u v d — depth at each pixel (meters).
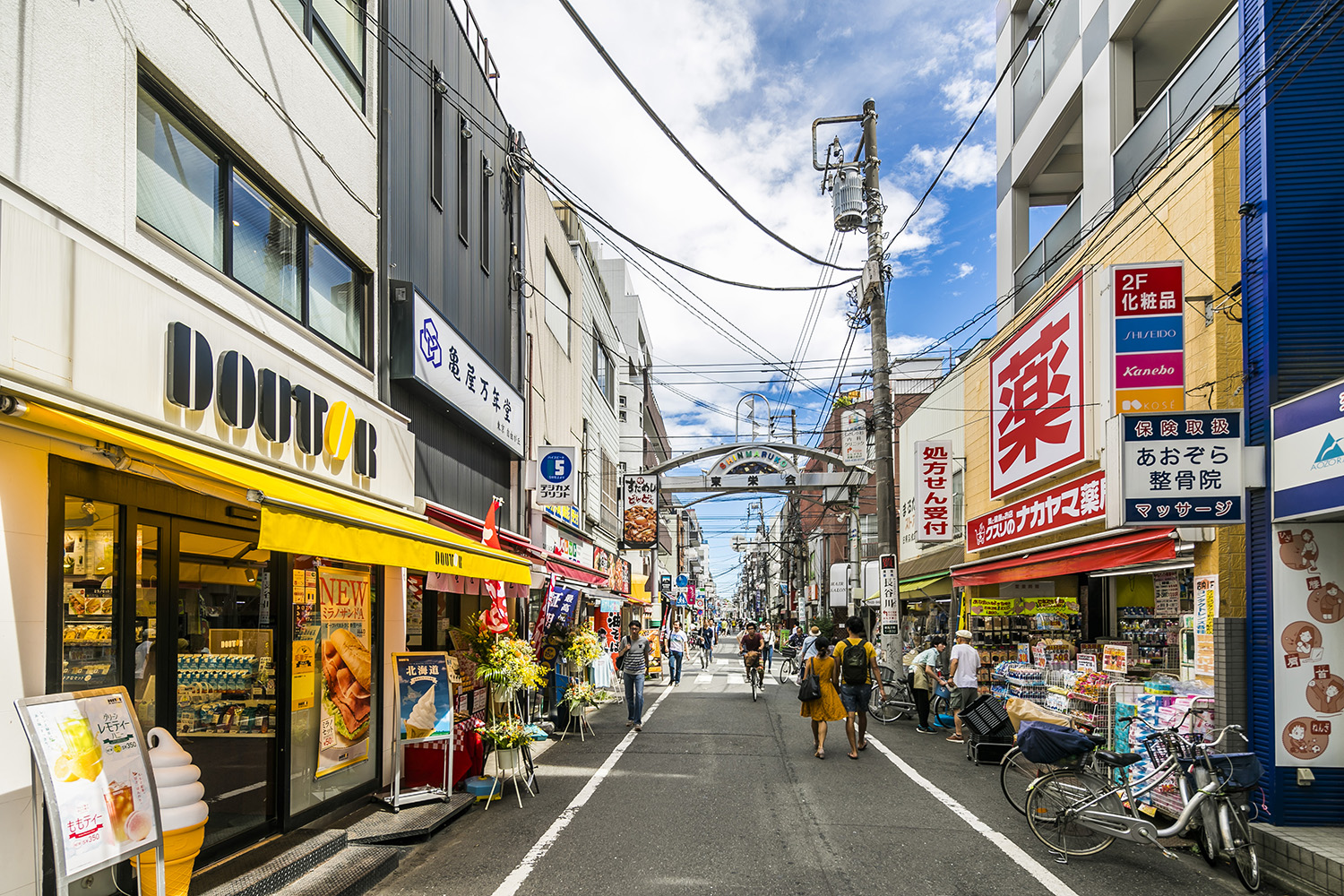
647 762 10.23
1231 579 7.27
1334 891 5.50
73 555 4.45
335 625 7.27
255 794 6.02
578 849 6.45
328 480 7.06
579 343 20.58
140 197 5.05
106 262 4.36
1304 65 6.91
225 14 5.85
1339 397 5.98
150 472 4.36
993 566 13.54
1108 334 8.33
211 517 5.72
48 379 3.88
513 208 14.37
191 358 5.09
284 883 5.28
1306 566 6.71
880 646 15.88
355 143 8.15
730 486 25.17
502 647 8.71
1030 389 12.57
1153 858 6.32
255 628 6.20
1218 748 6.43
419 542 6.47
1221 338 7.91
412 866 6.04
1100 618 12.04
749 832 6.92
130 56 4.82
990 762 10.23
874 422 16.27
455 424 11.04
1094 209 11.84
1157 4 10.57
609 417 26.62
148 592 5.14
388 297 8.77
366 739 7.75
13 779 3.64
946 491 16.73
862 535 33.94
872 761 10.39
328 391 7.14
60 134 4.23
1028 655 12.75
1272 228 7.10
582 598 16.92
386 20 8.91
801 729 13.34
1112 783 6.35
